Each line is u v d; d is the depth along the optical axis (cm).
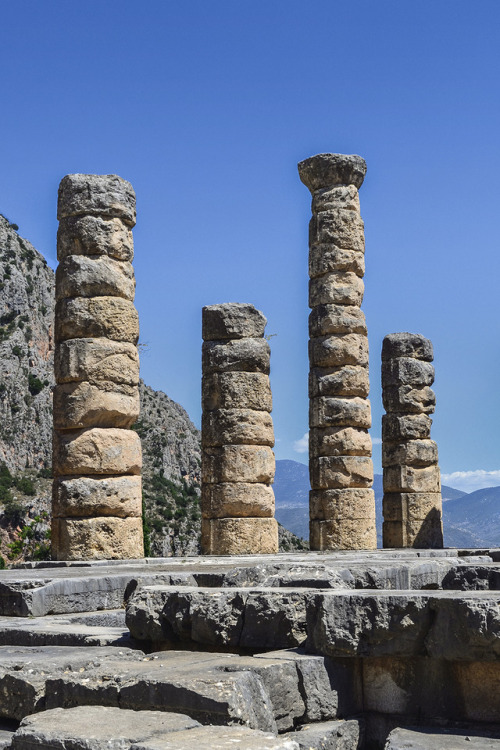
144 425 8256
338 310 2330
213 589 805
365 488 2320
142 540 1697
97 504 1644
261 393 2123
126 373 1705
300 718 666
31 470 8600
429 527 2692
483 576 991
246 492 2066
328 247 2344
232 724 574
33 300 9569
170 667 660
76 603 1073
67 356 1677
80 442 1659
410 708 686
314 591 749
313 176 2373
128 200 1766
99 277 1700
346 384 2323
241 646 762
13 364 8969
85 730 549
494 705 655
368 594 696
